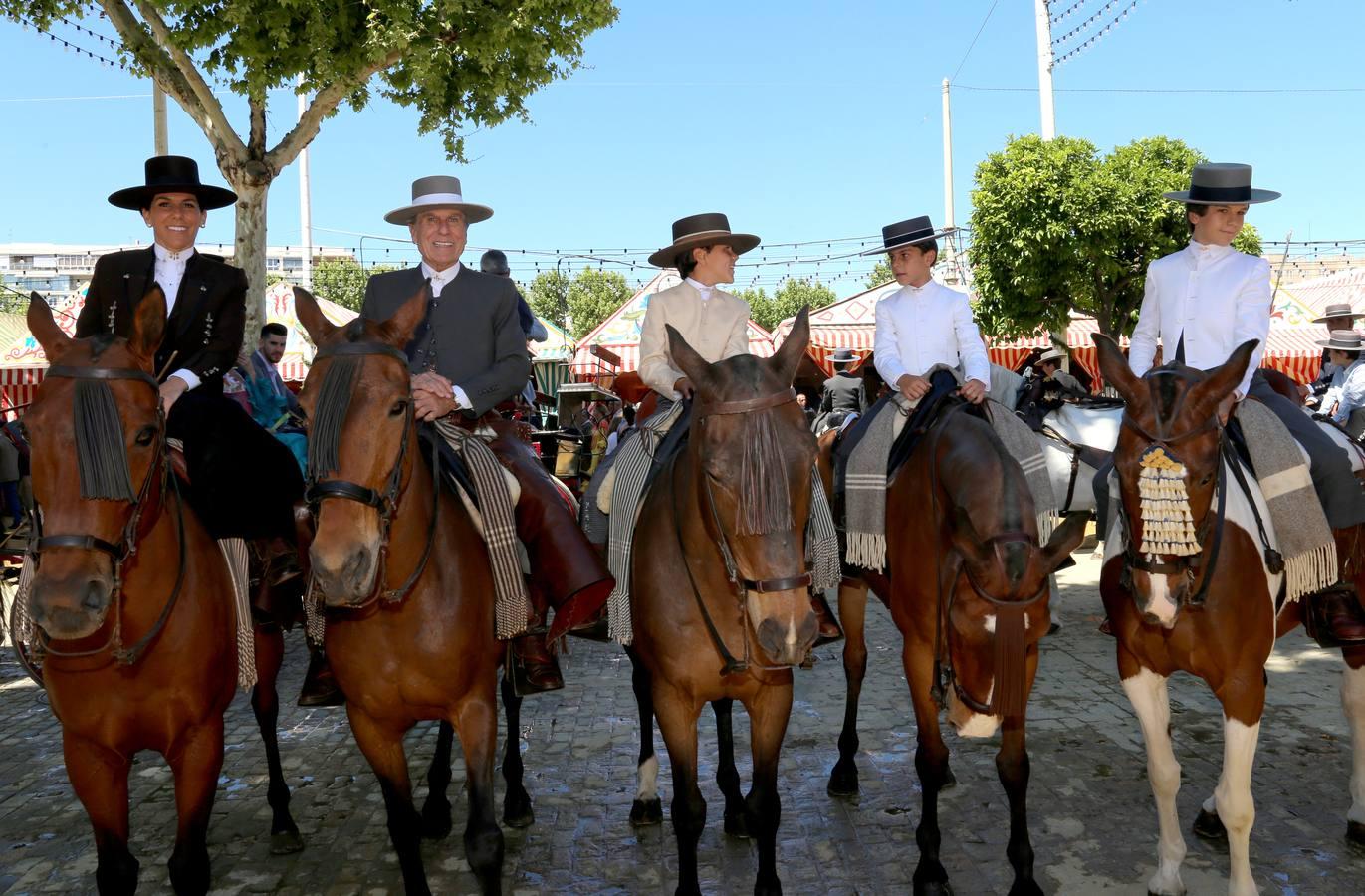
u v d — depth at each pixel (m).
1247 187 4.32
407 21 9.90
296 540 4.03
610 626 4.12
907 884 4.20
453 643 3.67
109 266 4.19
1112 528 4.18
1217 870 4.17
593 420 13.29
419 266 4.55
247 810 5.26
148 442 3.21
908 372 5.07
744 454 3.18
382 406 3.19
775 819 3.81
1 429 4.12
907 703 6.68
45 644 3.27
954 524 3.48
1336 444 4.26
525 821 4.89
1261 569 3.86
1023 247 15.40
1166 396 3.56
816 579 4.18
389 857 4.64
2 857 4.79
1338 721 5.90
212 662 3.60
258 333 11.01
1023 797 3.83
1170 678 6.95
